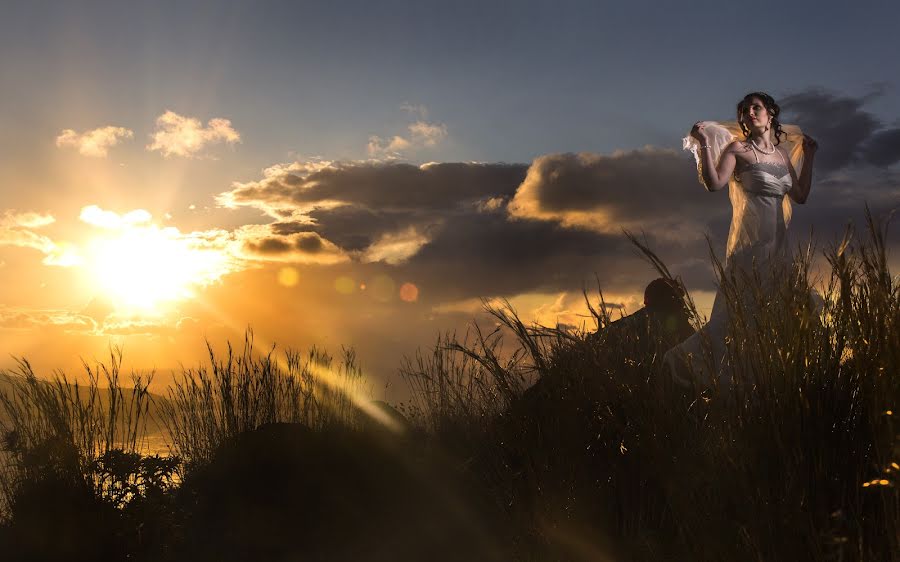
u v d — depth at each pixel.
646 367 3.18
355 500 4.28
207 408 5.32
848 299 2.43
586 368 3.28
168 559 3.96
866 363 2.31
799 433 2.29
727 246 5.41
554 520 3.17
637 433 2.93
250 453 4.66
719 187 5.40
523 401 3.56
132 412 4.76
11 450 4.24
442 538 3.78
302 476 4.45
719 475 2.41
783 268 2.84
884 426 2.09
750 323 2.72
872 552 2.05
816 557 2.06
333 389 5.83
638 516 2.97
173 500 4.34
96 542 3.85
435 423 5.12
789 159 5.52
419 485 4.34
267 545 4.12
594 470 3.19
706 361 2.73
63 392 4.61
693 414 2.86
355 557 3.87
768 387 2.42
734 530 2.29
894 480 1.92
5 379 4.65
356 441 4.94
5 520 4.02
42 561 3.80
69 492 4.07
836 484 2.21
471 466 4.12
